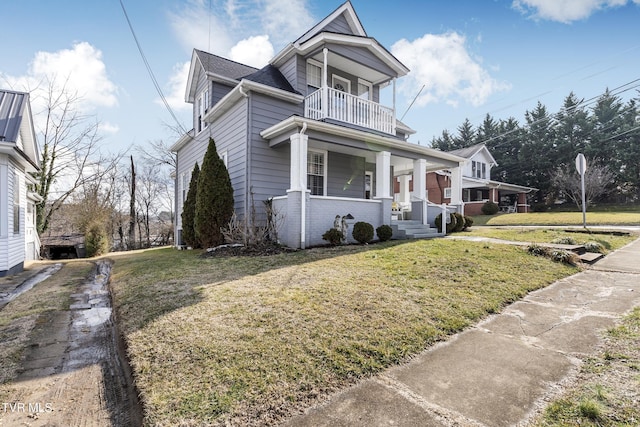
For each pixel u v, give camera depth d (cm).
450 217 1119
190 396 197
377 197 941
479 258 572
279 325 296
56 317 394
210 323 304
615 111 2769
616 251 732
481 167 2686
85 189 1942
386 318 315
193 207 1057
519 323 321
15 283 634
